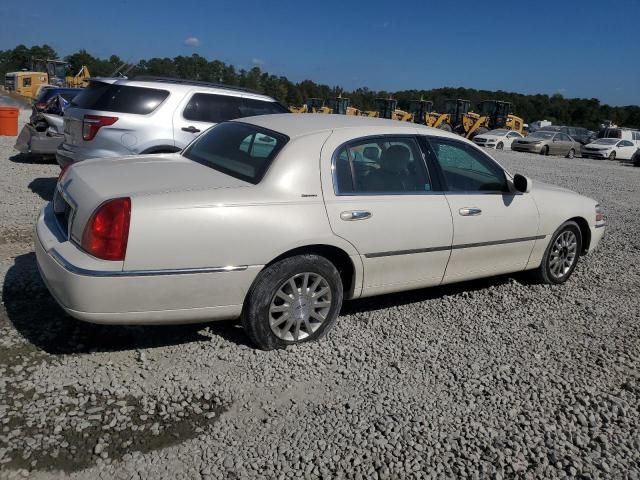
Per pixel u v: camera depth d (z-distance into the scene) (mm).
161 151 7141
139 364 3578
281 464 2793
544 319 4902
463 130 35938
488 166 5035
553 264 5684
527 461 2982
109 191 3443
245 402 3293
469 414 3355
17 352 3572
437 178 4590
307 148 3934
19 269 4859
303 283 3877
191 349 3811
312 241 3777
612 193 13414
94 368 3484
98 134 6855
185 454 2822
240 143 4285
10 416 2965
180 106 7230
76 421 2975
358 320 4562
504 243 5047
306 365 3742
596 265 6664
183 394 3305
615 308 5297
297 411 3252
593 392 3707
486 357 4098
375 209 4090
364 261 4102
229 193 3582
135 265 3260
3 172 10008
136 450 2818
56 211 4020
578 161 25484
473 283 5688
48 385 3262
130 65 8883
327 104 43500
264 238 3594
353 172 4102
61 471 2641
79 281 3188
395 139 4434
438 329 4531
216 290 3521
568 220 5676
